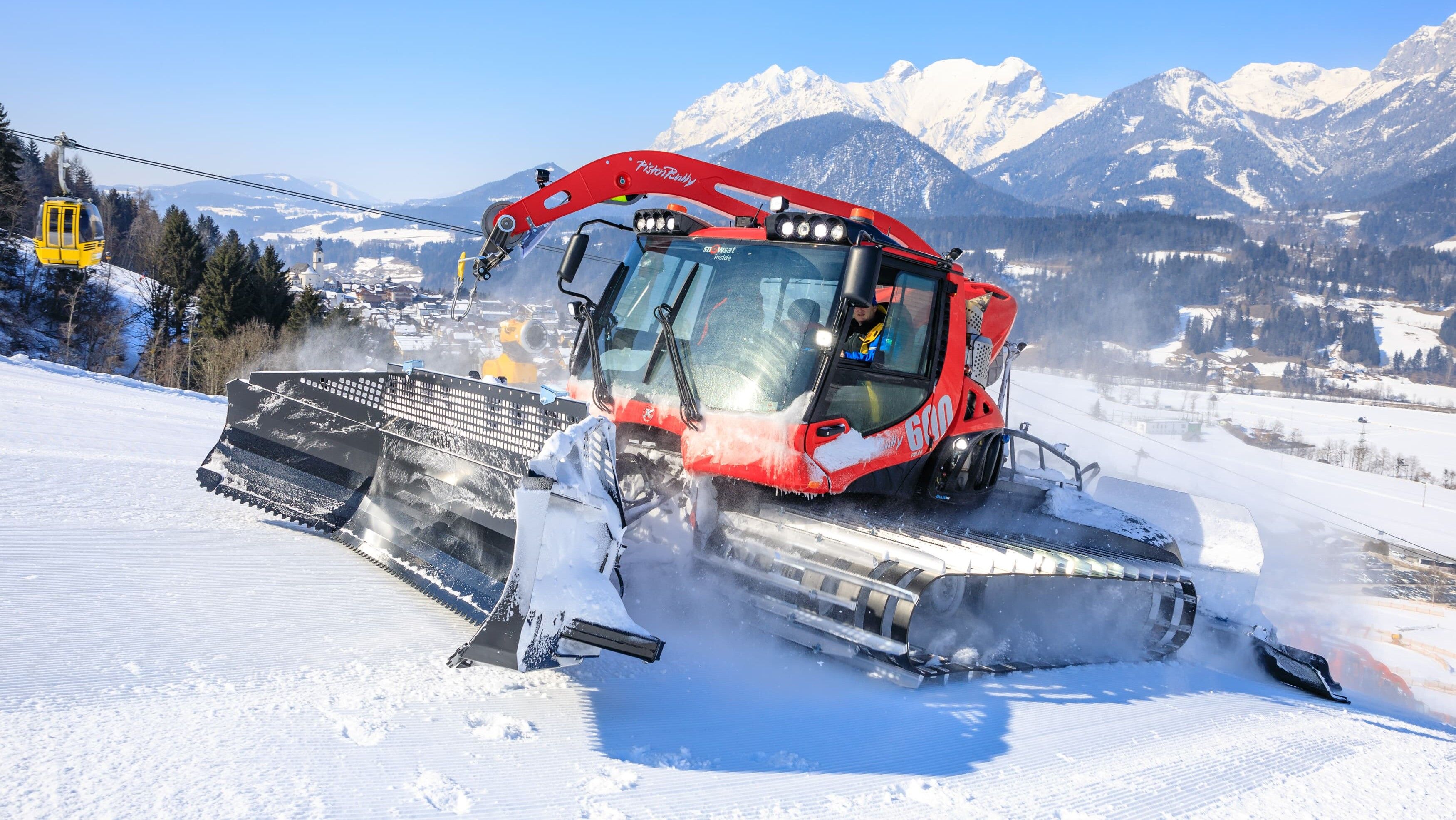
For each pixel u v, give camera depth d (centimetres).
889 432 454
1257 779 333
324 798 222
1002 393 639
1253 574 564
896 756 303
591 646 294
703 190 623
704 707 325
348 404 485
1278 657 539
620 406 457
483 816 224
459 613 365
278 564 439
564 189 586
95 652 306
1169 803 296
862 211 645
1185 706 427
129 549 443
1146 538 544
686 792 254
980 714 359
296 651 328
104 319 5050
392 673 317
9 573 384
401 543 433
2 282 4759
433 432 430
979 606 459
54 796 207
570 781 251
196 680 291
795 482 404
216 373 4609
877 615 366
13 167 5016
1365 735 427
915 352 480
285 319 5625
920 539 399
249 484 514
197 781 223
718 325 448
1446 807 331
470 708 295
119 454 731
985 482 543
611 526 306
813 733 313
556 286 488
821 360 415
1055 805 280
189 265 6078
